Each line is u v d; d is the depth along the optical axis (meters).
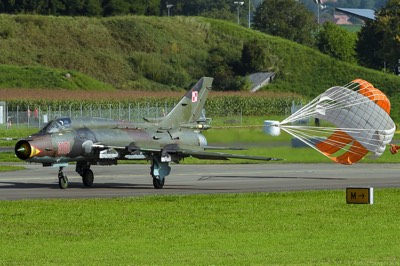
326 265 43.53
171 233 55.06
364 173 108.38
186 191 84.75
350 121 98.38
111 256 46.62
